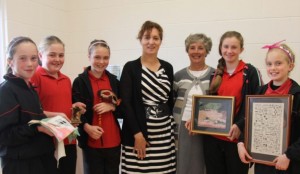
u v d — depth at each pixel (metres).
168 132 2.03
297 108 1.53
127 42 2.91
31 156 1.48
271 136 1.60
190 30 2.63
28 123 1.43
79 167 2.49
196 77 2.11
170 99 2.13
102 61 1.97
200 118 2.00
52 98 1.81
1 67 2.47
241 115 1.88
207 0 2.55
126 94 1.98
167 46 2.72
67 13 3.15
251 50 2.43
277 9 2.34
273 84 1.67
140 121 1.94
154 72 2.01
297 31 2.29
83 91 1.96
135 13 2.85
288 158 1.48
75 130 1.53
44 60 1.85
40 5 2.83
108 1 2.97
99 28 3.03
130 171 1.98
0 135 1.42
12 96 1.44
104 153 1.96
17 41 1.54
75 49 3.15
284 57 1.59
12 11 2.54
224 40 1.97
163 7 2.73
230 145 1.92
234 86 1.94
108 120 1.99
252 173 2.33
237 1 2.45
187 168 2.08
